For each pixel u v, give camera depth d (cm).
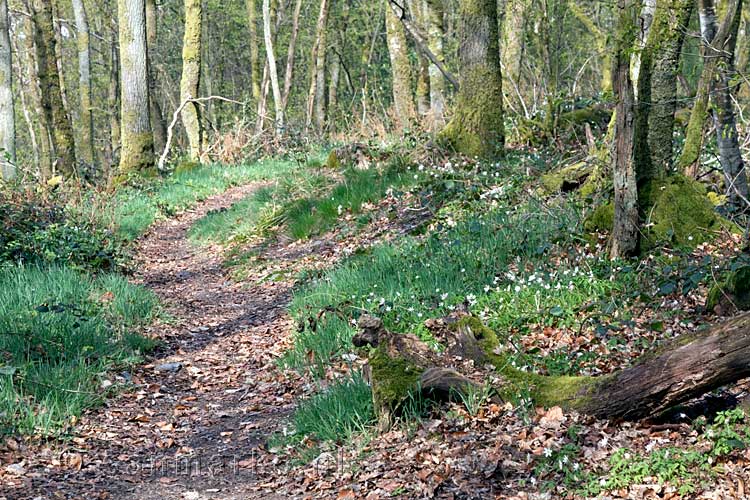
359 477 517
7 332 752
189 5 2552
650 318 720
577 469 468
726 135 883
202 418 691
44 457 567
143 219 1697
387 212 1246
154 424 668
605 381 527
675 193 877
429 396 580
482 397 565
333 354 777
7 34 1723
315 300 945
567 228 929
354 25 3938
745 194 913
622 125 828
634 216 842
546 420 529
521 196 1109
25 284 968
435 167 1354
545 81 1711
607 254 862
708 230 857
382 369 588
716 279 741
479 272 877
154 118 3098
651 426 506
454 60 2577
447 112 1862
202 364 843
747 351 462
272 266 1229
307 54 4262
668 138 901
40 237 1178
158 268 1377
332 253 1188
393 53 2131
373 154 1614
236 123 2666
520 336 712
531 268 867
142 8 2194
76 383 696
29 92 3322
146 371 801
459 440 529
